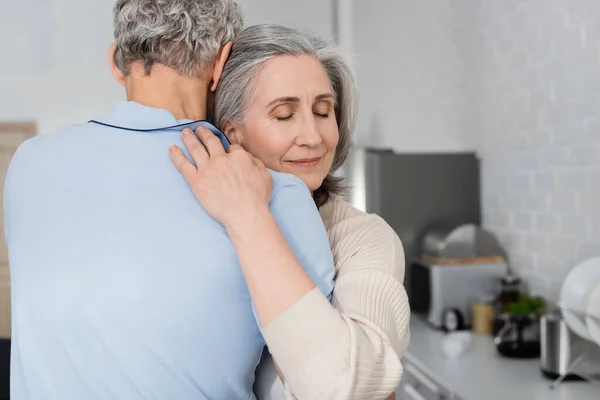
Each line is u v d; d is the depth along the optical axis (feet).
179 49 3.00
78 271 2.67
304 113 3.39
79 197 2.79
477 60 10.57
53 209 2.80
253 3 14.61
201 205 2.74
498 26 9.87
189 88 3.09
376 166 10.48
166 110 2.98
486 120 10.40
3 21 15.08
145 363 2.62
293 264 2.59
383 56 13.78
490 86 10.22
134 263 2.64
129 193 2.76
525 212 9.33
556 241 8.52
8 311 14.78
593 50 7.53
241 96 3.43
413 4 12.51
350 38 14.85
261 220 2.63
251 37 3.43
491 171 10.34
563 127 8.25
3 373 7.20
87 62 15.26
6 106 15.08
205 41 3.02
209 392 2.74
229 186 2.69
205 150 2.87
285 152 3.41
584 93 7.76
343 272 3.05
